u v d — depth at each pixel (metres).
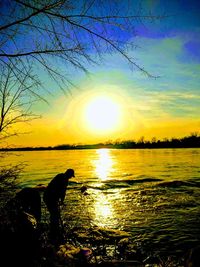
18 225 5.58
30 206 7.68
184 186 20.66
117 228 10.51
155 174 30.11
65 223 10.60
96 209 13.66
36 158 78.12
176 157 64.62
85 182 24.44
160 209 13.55
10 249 5.15
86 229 9.91
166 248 8.38
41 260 5.59
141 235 9.63
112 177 28.23
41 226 6.97
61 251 6.94
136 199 16.28
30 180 25.08
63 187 9.02
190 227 10.48
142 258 7.62
